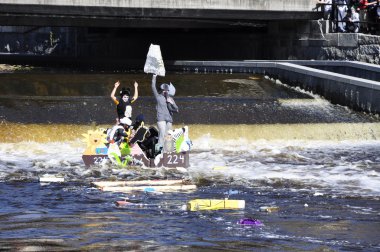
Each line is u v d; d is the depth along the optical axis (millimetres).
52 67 84500
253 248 25422
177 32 96375
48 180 37594
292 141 51781
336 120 56125
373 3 76812
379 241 26828
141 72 76812
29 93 61562
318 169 42312
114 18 78812
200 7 73438
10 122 49688
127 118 42375
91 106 54656
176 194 35062
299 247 25734
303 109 58469
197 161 44219
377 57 70500
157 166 41781
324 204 33281
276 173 40906
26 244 25297
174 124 51781
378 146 51281
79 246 25156
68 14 70812
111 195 34500
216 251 24922
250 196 34906
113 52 102750
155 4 71938
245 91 65562
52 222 28734
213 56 91750
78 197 33906
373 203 33719
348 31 75750
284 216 30609
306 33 77625
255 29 88312
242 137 51125
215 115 54406
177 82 67625
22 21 76250
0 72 75312
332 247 25875
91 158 41812
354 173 41281
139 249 24906
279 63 70312
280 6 75625
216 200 32031
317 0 77062
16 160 43375
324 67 71188
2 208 31281
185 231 27625
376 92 57688
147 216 30078
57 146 47531
